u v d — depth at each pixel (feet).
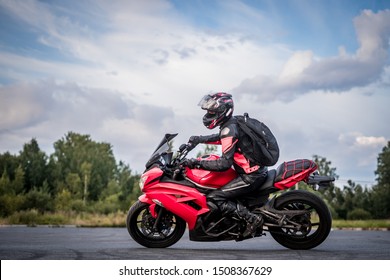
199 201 27.58
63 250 26.66
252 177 27.09
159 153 28.91
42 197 151.53
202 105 27.45
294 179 27.02
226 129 27.09
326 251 26.84
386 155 240.94
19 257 23.67
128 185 203.82
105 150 312.50
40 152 196.65
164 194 27.84
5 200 144.77
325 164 214.07
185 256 24.32
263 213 26.99
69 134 311.68
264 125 27.40
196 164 27.55
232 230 27.71
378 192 215.10
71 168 214.69
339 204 214.48
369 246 31.94
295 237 27.45
